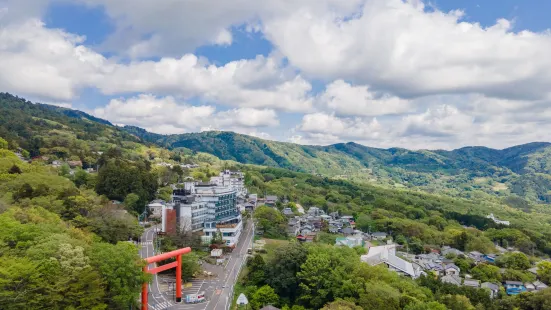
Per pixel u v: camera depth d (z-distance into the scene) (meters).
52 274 73.38
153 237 150.25
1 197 117.31
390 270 132.88
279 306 113.25
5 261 70.50
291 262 122.81
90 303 76.75
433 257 189.00
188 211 160.38
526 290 154.88
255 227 199.38
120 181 183.00
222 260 140.75
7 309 65.75
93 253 85.75
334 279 113.19
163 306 101.44
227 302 105.50
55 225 96.12
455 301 118.88
